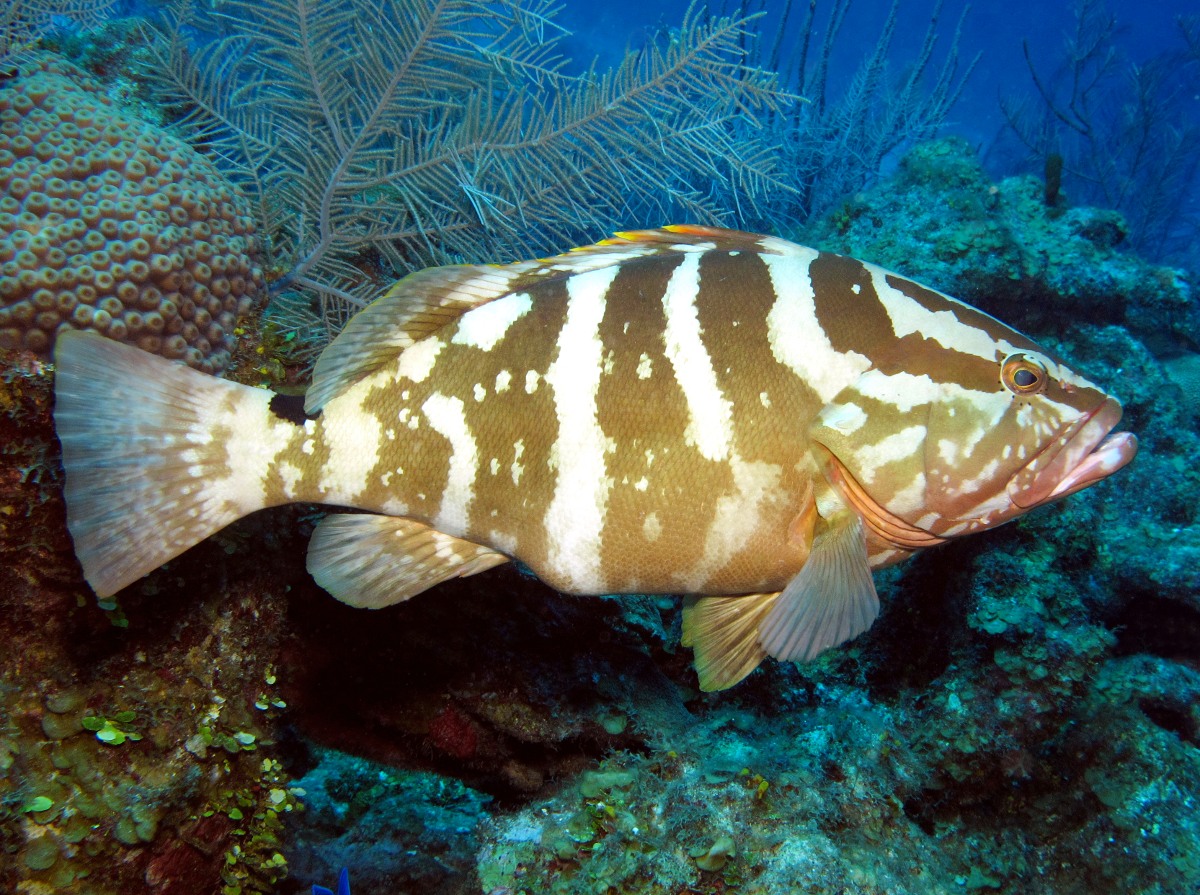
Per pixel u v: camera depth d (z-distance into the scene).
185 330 0.65
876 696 0.96
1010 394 0.57
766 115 1.69
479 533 0.59
